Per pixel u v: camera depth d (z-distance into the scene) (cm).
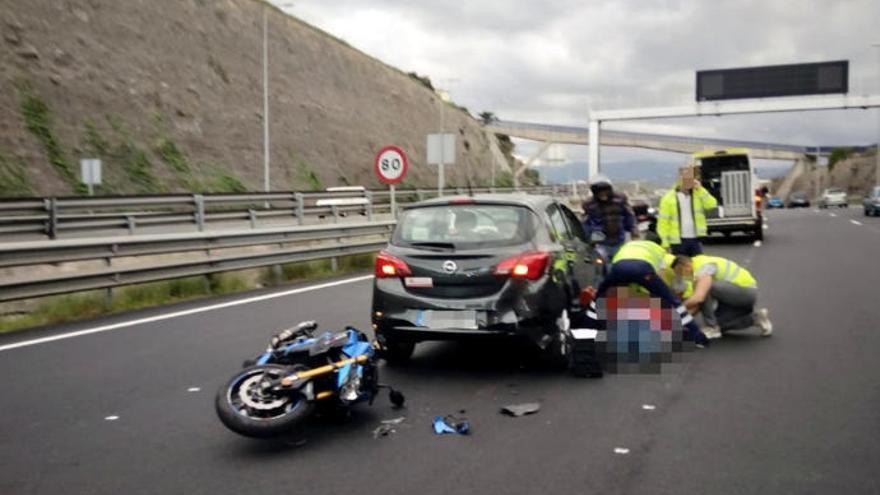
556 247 762
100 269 1138
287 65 4894
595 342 721
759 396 651
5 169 2842
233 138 4119
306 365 571
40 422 600
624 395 663
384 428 579
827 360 777
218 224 2144
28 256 1048
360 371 581
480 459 510
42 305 1111
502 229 731
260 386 541
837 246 2169
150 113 3681
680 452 517
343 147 4991
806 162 12700
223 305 1173
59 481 481
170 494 459
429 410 624
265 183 3828
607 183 1027
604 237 899
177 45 4081
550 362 754
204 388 697
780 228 3125
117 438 562
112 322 1033
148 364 788
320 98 5053
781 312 1055
